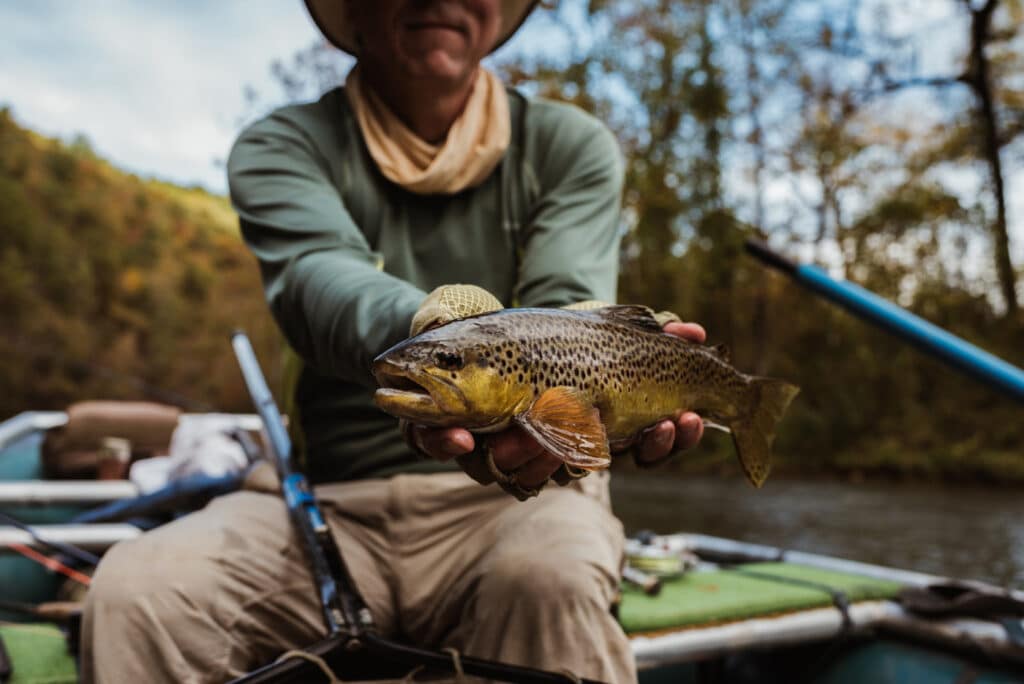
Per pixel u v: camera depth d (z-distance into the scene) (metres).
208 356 39.12
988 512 8.00
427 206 1.94
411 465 1.81
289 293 1.55
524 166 1.97
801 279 2.47
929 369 14.77
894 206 17.53
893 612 2.14
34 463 4.48
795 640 2.02
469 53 1.82
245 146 1.84
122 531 2.56
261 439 3.90
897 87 16.86
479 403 0.96
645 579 2.10
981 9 16.03
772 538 6.20
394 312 1.27
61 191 47.19
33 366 34.75
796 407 15.44
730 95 17.94
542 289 1.76
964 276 17.84
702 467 13.82
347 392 1.85
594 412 1.03
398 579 1.68
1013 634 1.92
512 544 1.47
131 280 43.47
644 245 18.33
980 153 17.25
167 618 1.42
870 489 10.95
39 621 2.42
